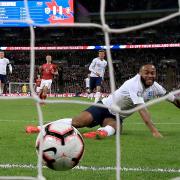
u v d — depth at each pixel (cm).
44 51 6038
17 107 2841
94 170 888
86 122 1312
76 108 2752
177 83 5044
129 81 1295
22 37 6069
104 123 1338
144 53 5903
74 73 5675
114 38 5978
